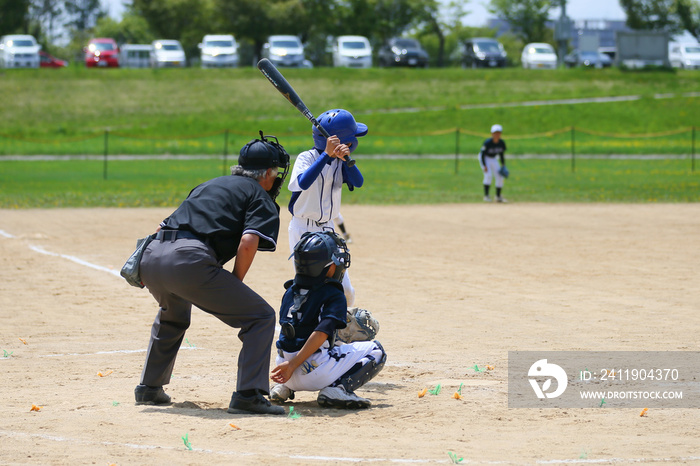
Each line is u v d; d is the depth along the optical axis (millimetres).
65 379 14133
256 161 12305
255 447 9898
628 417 11406
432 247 32969
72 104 104375
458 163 78375
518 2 195000
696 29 180250
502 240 35000
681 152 85375
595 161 79562
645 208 47844
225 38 129250
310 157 14938
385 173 70188
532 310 20453
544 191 57594
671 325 18406
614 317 19406
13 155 81312
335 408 12195
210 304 11680
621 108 102938
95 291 23734
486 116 100438
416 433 10617
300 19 158750
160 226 12031
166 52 127688
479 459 9289
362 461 9219
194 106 105312
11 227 39250
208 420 11344
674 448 9719
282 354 12266
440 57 182875
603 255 30344
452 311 20453
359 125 15195
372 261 29281
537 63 131500
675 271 26484
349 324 13555
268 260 29906
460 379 13938
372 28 171500
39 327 18969
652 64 130375
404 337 17484
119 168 73062
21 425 10875
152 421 11227
